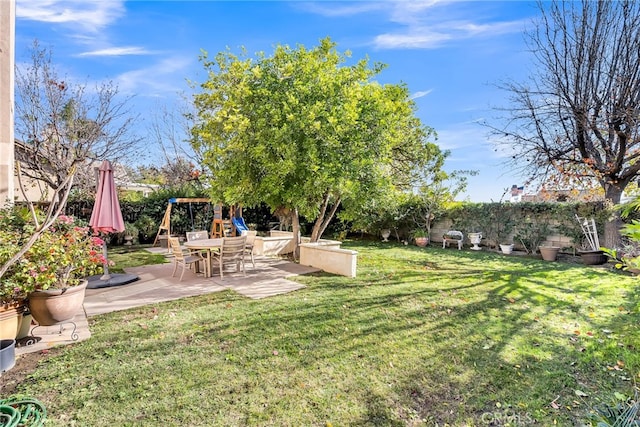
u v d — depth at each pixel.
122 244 12.28
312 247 8.13
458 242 11.71
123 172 14.16
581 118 8.60
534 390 2.87
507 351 3.58
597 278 6.91
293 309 4.88
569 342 3.80
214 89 8.59
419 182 12.17
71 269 3.88
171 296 5.61
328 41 7.95
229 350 3.56
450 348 3.64
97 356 3.40
